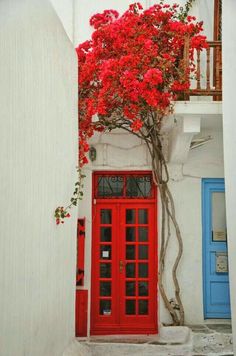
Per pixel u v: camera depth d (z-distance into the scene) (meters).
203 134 7.39
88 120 6.73
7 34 3.45
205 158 7.46
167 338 6.79
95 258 7.53
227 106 5.32
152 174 7.54
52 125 4.94
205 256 7.47
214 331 6.74
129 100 6.25
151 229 7.56
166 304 7.09
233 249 5.09
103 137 7.46
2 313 3.33
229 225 5.28
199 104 6.28
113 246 7.56
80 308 7.19
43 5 4.54
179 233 7.25
